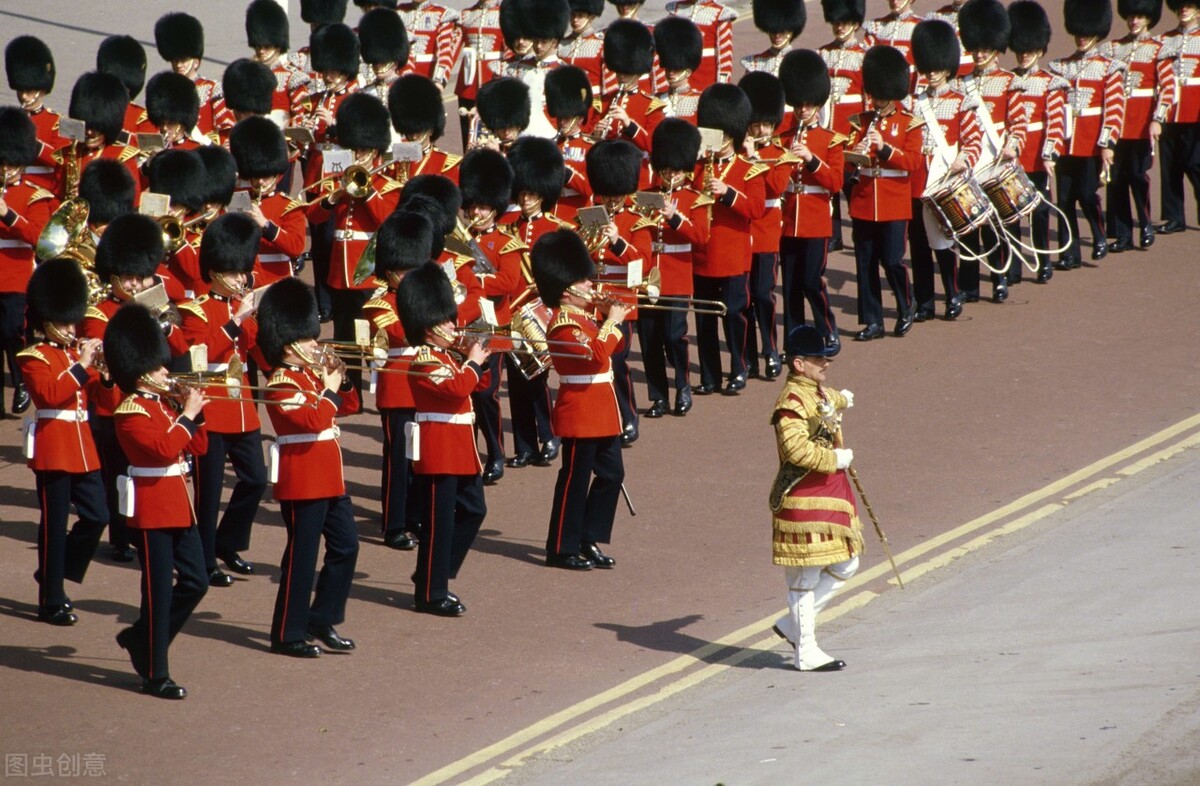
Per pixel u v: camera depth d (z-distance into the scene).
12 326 58.12
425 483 43.53
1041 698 36.06
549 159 53.91
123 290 44.72
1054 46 112.38
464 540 44.66
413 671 40.09
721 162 59.19
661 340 59.25
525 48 68.81
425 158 59.59
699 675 39.69
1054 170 74.69
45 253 50.56
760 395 62.22
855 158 63.47
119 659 40.75
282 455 40.78
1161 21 115.50
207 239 46.19
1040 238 73.75
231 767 34.72
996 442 55.59
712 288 61.25
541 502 52.62
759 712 36.81
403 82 59.41
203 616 43.72
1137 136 76.25
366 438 58.56
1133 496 49.97
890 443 55.84
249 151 56.44
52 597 42.69
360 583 46.25
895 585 44.91
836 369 63.91
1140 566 44.00
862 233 66.31
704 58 79.00
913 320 69.06
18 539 48.88
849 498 39.41
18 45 64.94
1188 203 85.81
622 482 47.28
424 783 33.94
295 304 40.72
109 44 70.62
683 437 57.81
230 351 46.12
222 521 46.56
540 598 44.88
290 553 40.78
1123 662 37.66
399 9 83.56
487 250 52.72
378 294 48.00
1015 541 47.22
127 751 35.41
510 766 34.69
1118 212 77.44
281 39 74.25
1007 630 40.66
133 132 69.88
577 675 39.75
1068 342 65.81
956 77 69.00
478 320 48.72
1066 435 55.97
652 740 35.66
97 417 46.84
